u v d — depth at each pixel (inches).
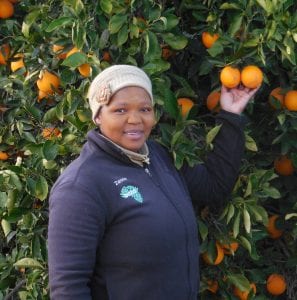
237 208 102.5
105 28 98.3
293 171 117.6
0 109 113.3
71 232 77.9
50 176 105.7
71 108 97.3
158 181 84.9
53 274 78.7
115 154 82.4
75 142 99.1
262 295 116.4
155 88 97.0
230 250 106.0
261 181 105.0
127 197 80.3
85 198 78.3
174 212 82.7
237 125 98.7
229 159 98.7
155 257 80.0
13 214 104.3
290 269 121.0
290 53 96.3
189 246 84.6
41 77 105.1
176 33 102.7
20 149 112.9
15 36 110.3
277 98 106.5
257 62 99.6
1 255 118.7
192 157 96.4
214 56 98.5
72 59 92.4
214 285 110.6
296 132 109.9
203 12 104.8
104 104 82.6
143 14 99.0
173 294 81.9
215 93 106.3
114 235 80.1
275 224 118.1
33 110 108.3
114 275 81.0
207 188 99.0
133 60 97.9
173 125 105.9
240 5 98.0
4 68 115.6
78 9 93.7
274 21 94.7
